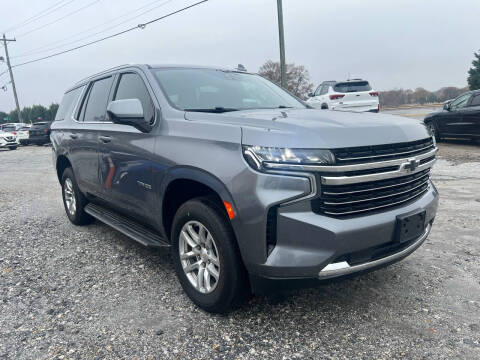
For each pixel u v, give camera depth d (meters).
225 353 2.37
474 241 4.12
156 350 2.41
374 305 2.89
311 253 2.30
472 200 5.74
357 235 2.34
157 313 2.84
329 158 2.27
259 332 2.58
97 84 4.52
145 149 3.20
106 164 3.87
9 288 3.30
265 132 2.40
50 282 3.40
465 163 9.03
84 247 4.28
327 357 2.32
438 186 6.77
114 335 2.58
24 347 2.47
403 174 2.54
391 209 2.57
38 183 8.92
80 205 4.84
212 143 2.62
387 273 3.42
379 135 2.49
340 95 14.98
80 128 4.46
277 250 2.35
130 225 3.81
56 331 2.64
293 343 2.46
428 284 3.20
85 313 2.86
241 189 2.38
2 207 6.40
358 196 2.40
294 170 2.28
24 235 4.78
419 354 2.32
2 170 11.89
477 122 11.29
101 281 3.40
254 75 4.44
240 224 2.40
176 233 2.97
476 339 2.46
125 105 3.11
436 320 2.68
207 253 2.77
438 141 13.33
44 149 21.14
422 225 2.71
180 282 3.01
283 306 2.90
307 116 2.77
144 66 3.71
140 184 3.32
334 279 2.38
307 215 2.29
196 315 2.80
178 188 3.05
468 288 3.11
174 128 2.99
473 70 42.81
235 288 2.59
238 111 3.21
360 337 2.50
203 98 3.45
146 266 3.71
